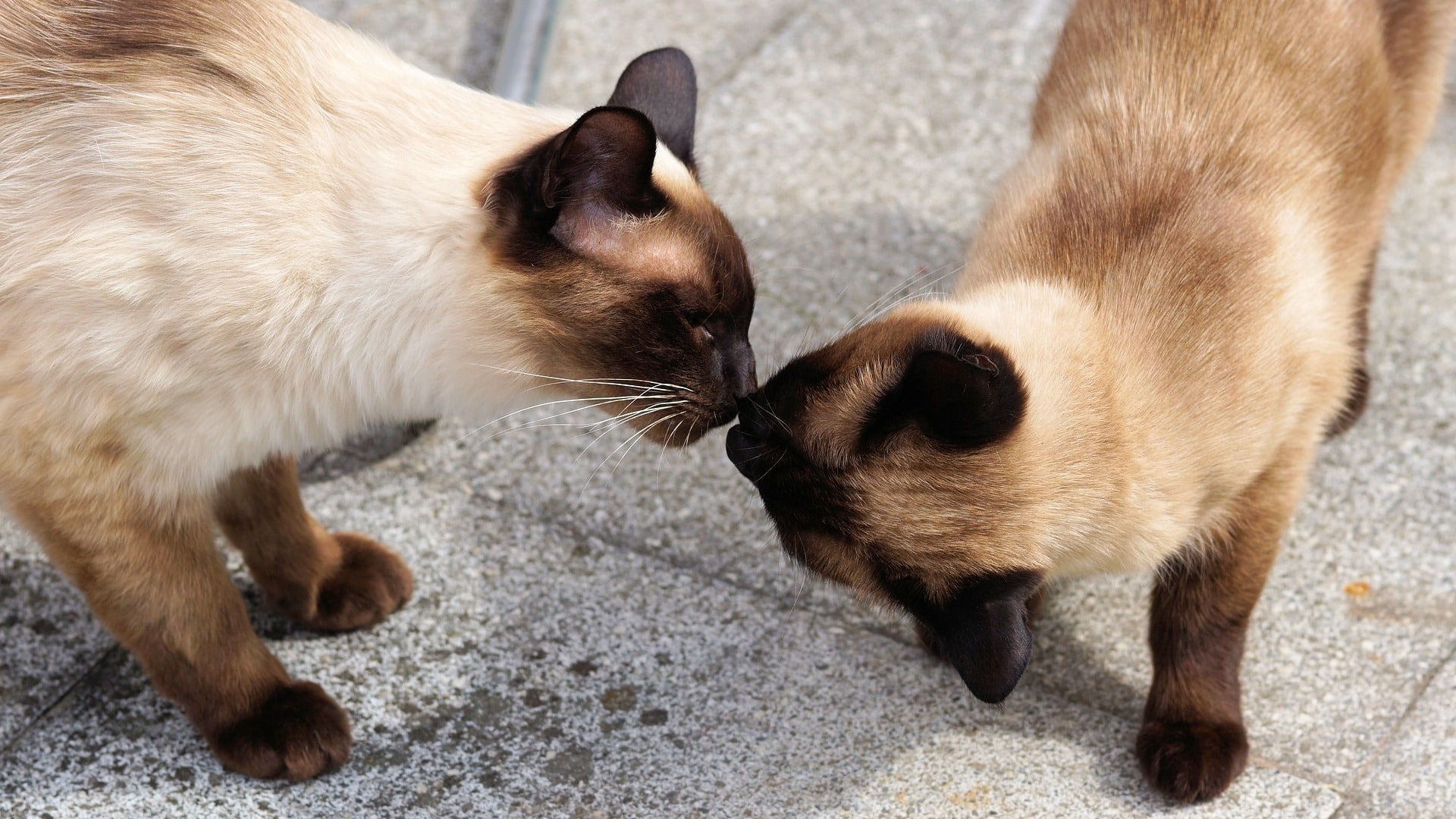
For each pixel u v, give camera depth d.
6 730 1.28
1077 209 1.28
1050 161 1.32
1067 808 1.26
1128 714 1.31
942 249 1.52
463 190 1.23
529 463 1.41
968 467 1.19
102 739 1.28
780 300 1.49
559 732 1.29
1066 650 1.33
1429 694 1.31
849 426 1.20
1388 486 1.40
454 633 1.33
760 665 1.32
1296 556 1.37
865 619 1.35
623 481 1.41
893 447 1.19
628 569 1.36
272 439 1.24
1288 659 1.33
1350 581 1.36
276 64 1.21
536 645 1.33
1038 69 1.62
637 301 1.24
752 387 1.28
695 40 1.66
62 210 1.19
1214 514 1.27
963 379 1.17
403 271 1.22
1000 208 1.33
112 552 1.23
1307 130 1.30
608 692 1.31
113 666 1.30
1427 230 1.54
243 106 1.20
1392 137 1.36
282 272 1.21
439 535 1.37
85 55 1.20
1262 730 1.30
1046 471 1.20
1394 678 1.32
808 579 1.31
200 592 1.25
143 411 1.20
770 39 1.66
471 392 1.27
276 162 1.21
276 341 1.21
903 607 1.21
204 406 1.21
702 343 1.26
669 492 1.40
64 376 1.19
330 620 1.32
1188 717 1.28
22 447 1.20
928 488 1.19
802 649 1.33
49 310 1.19
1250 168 1.28
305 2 1.67
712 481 1.41
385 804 1.26
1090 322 1.24
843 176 1.57
